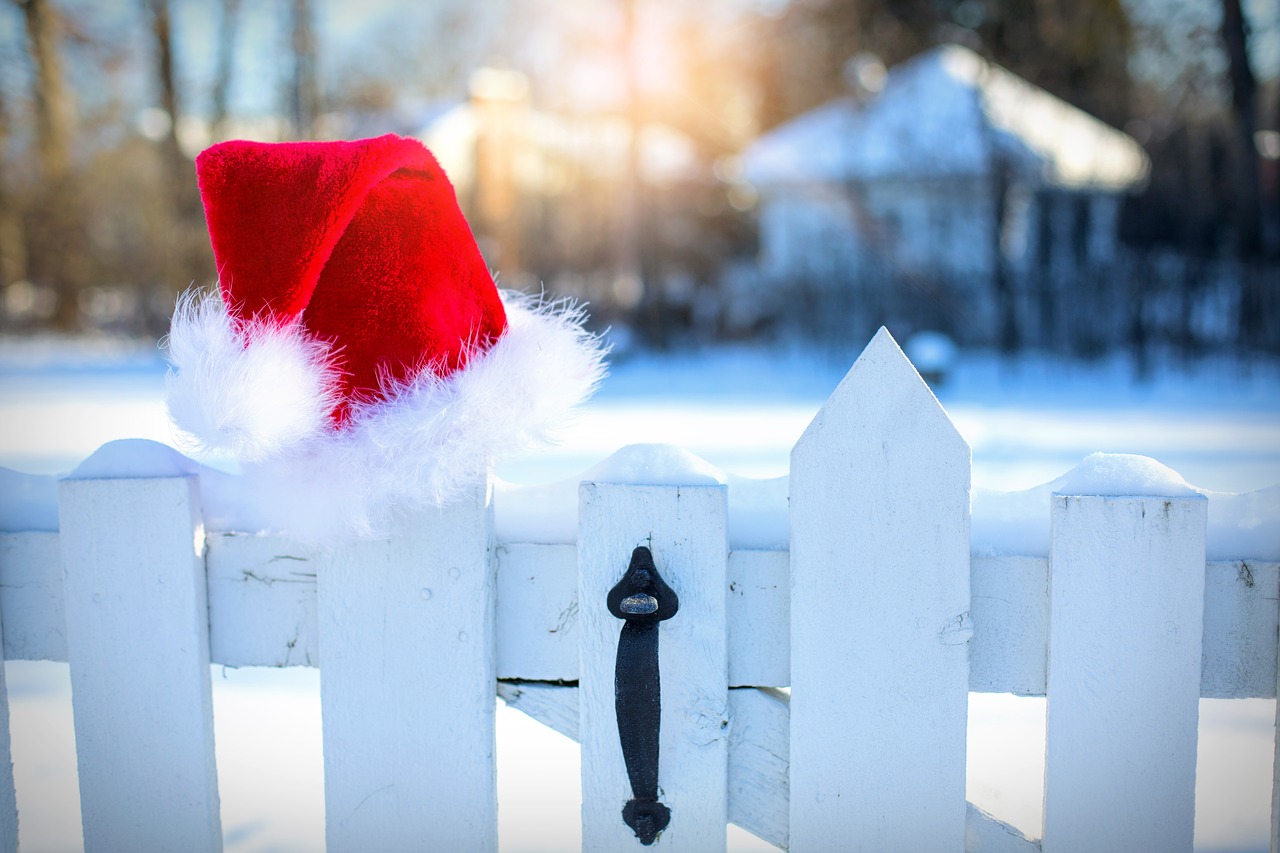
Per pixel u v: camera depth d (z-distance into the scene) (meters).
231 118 15.20
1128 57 13.45
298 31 13.98
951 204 12.92
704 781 1.21
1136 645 1.17
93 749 1.26
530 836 1.54
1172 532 1.16
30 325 16.81
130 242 17.08
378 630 1.23
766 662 1.21
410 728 1.23
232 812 1.59
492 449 1.18
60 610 1.27
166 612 1.24
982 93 12.20
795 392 9.20
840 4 15.55
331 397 1.17
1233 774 1.65
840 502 1.18
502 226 15.14
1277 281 9.48
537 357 1.19
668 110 18.30
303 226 1.15
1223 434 5.88
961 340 11.84
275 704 1.92
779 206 14.78
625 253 14.42
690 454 1.21
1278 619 1.17
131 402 8.31
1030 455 5.13
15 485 1.29
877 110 13.84
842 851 1.20
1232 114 10.24
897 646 1.18
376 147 1.16
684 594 1.20
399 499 1.19
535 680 1.24
